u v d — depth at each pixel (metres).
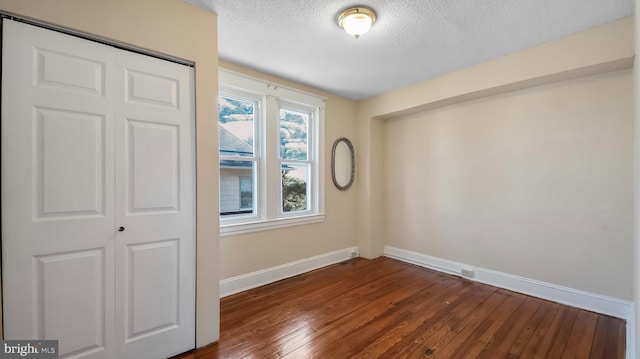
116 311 1.56
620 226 2.24
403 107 3.47
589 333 2.00
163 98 1.70
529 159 2.70
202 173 1.84
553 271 2.56
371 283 3.01
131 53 1.60
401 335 1.99
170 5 1.72
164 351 1.71
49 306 1.39
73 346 1.45
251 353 1.79
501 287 2.88
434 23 2.04
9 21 1.29
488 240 3.00
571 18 1.98
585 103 2.39
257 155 3.06
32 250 1.35
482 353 1.78
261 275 2.99
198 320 1.83
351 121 4.00
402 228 3.87
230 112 2.86
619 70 2.23
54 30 1.39
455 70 2.93
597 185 2.34
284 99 3.22
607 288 2.29
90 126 1.48
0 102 1.28
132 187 1.61
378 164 4.02
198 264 1.83
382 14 1.93
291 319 2.22
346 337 1.97
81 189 1.46
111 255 1.55
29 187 1.34
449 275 3.26
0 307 1.28
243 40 2.31
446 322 2.17
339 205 3.86
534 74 2.39
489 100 2.98
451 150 3.31
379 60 2.69
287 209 3.38
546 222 2.60
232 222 2.84
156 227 1.68
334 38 2.28
